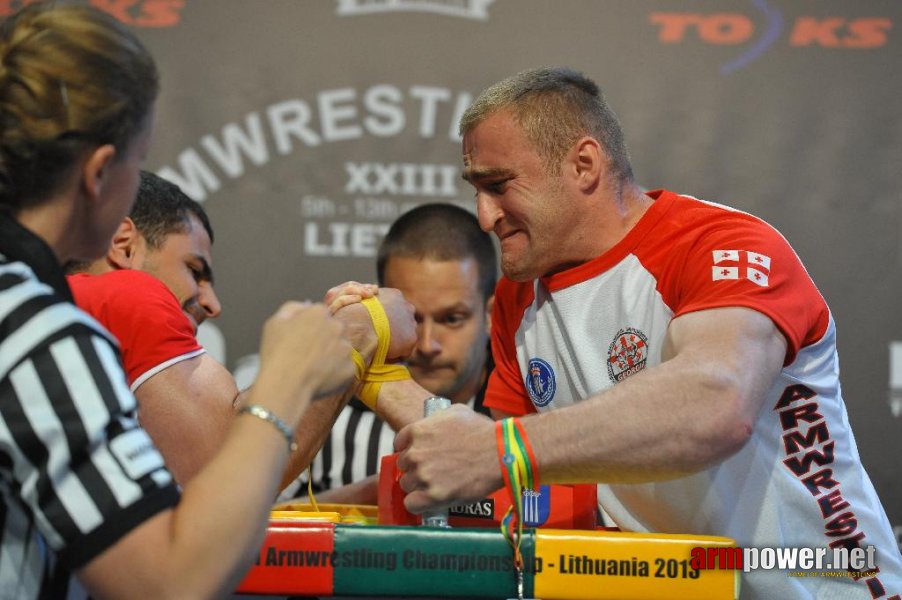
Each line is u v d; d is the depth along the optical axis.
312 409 1.54
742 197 2.71
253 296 2.72
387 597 1.13
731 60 2.73
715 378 1.21
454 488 1.21
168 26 2.75
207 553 0.89
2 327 0.89
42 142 0.92
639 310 1.51
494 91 1.55
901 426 2.65
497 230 1.57
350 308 1.58
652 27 2.73
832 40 2.72
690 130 2.73
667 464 1.20
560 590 1.12
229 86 2.75
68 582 0.97
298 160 2.74
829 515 1.50
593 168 1.52
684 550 1.12
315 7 2.75
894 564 1.55
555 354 1.64
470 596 1.12
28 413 0.87
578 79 1.58
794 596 1.45
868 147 2.70
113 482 0.88
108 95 0.94
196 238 1.88
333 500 1.90
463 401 2.39
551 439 1.20
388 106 2.75
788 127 2.71
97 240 1.01
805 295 1.42
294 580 1.12
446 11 2.75
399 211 2.74
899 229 2.69
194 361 1.58
